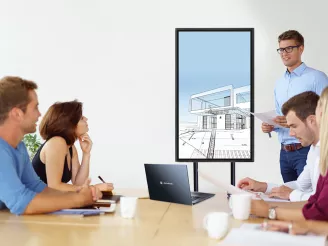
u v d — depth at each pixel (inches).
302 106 84.0
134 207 68.1
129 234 56.9
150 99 169.3
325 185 63.6
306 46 165.6
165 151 169.0
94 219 66.9
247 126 167.2
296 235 53.2
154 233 57.7
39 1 170.6
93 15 169.9
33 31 170.9
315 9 165.0
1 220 65.5
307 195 80.4
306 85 137.9
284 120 125.0
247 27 167.8
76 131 116.3
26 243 51.8
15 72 170.7
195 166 165.9
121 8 169.6
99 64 169.8
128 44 169.6
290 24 166.1
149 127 169.5
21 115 72.8
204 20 168.4
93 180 169.3
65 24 170.4
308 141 85.7
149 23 169.0
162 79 169.0
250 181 93.5
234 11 167.8
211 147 167.6
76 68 170.2
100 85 169.6
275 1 166.4
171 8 168.4
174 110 168.9
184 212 74.1
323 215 62.5
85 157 118.9
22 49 170.7
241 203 66.5
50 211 70.7
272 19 166.6
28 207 69.3
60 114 105.3
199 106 168.2
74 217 68.2
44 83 170.4
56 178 98.3
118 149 169.5
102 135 169.6
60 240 53.4
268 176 166.7
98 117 169.8
